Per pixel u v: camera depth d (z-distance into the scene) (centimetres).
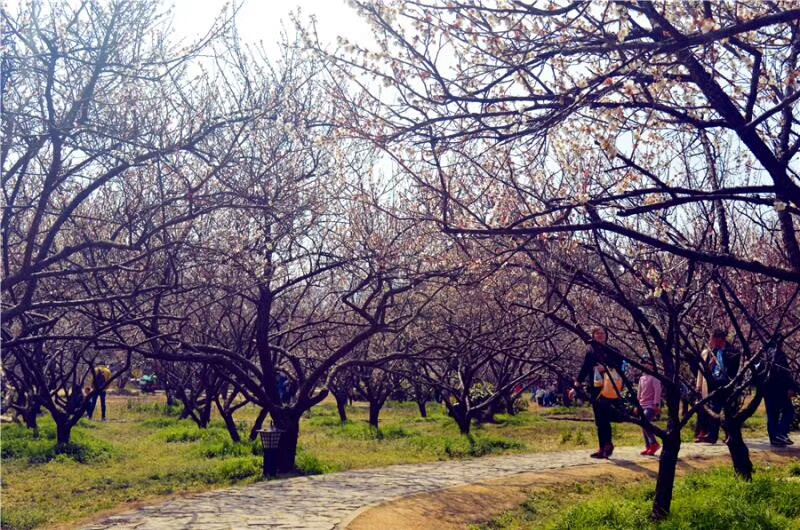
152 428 2259
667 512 866
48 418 2544
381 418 2720
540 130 666
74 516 979
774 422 1497
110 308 1423
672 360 904
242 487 1130
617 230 632
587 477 1219
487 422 2328
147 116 1070
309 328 1705
